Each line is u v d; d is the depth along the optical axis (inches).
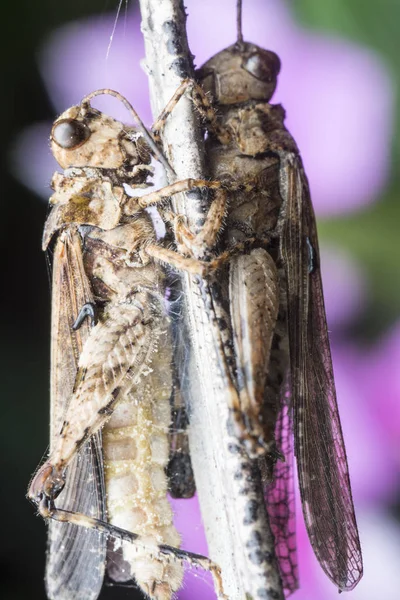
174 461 4.4
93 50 5.1
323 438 4.4
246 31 5.0
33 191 5.5
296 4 5.0
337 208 4.9
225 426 4.1
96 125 4.4
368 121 4.9
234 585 4.1
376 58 4.9
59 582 4.5
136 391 4.4
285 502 4.5
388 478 4.9
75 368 4.4
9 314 5.8
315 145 5.0
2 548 5.6
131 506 4.4
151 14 4.2
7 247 5.8
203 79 4.4
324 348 4.4
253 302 4.2
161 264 4.4
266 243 4.3
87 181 4.4
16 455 5.6
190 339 4.3
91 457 4.4
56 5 5.7
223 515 4.1
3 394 5.7
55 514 4.3
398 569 4.9
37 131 5.4
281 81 5.0
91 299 4.4
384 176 4.9
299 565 4.9
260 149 4.4
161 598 4.3
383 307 4.9
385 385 4.9
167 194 4.2
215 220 4.2
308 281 4.4
